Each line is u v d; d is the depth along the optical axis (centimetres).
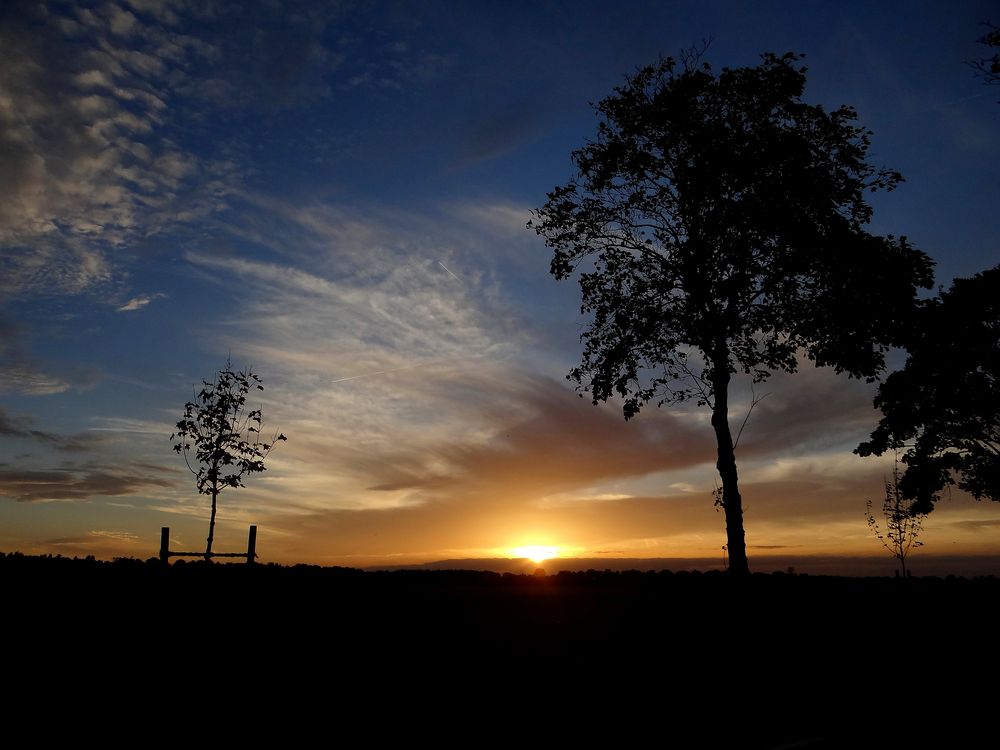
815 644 1677
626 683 1352
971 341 3134
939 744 1022
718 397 2550
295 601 1975
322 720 1082
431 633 1692
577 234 2759
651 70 2666
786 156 2431
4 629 1440
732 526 2462
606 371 2681
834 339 2517
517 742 1032
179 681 1218
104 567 2334
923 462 3225
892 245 2494
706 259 2538
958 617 1925
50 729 975
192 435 2825
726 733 1077
